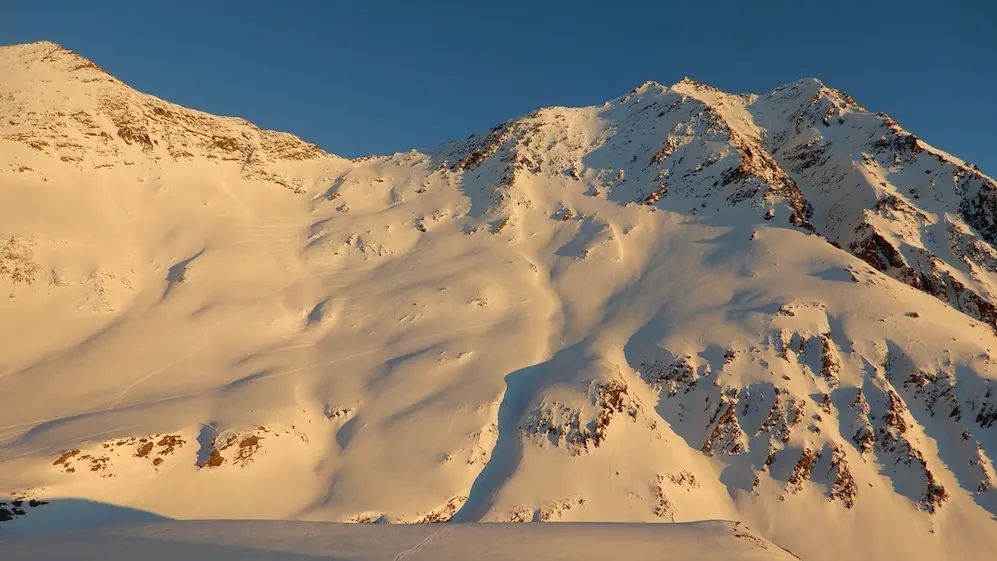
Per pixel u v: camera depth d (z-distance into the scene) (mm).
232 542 15359
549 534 17297
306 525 17391
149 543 15094
